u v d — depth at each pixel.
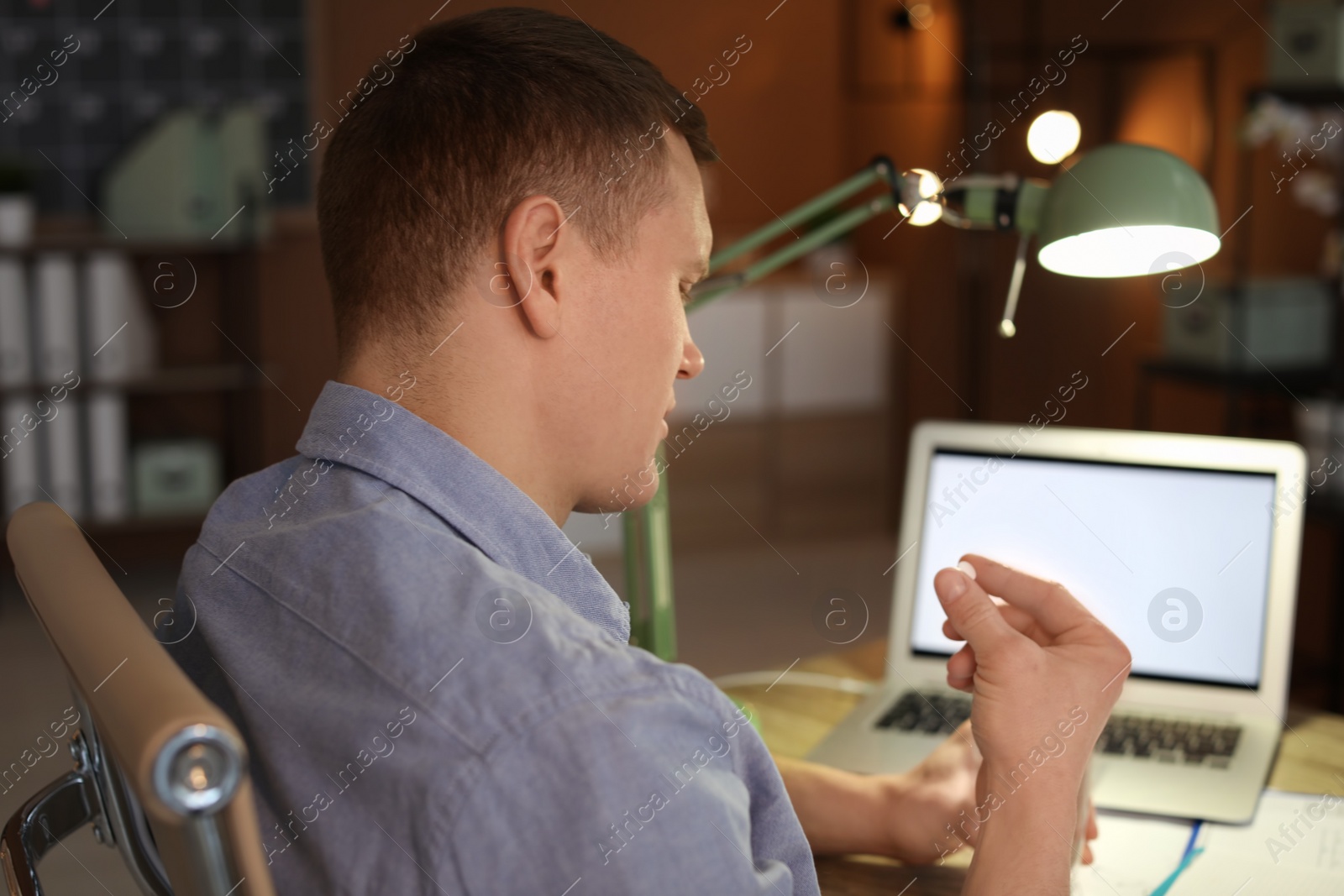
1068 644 0.72
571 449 0.64
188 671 0.65
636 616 1.05
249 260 3.98
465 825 0.48
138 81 4.09
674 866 0.49
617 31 4.61
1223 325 2.77
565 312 0.61
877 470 4.61
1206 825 0.98
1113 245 0.97
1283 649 1.15
